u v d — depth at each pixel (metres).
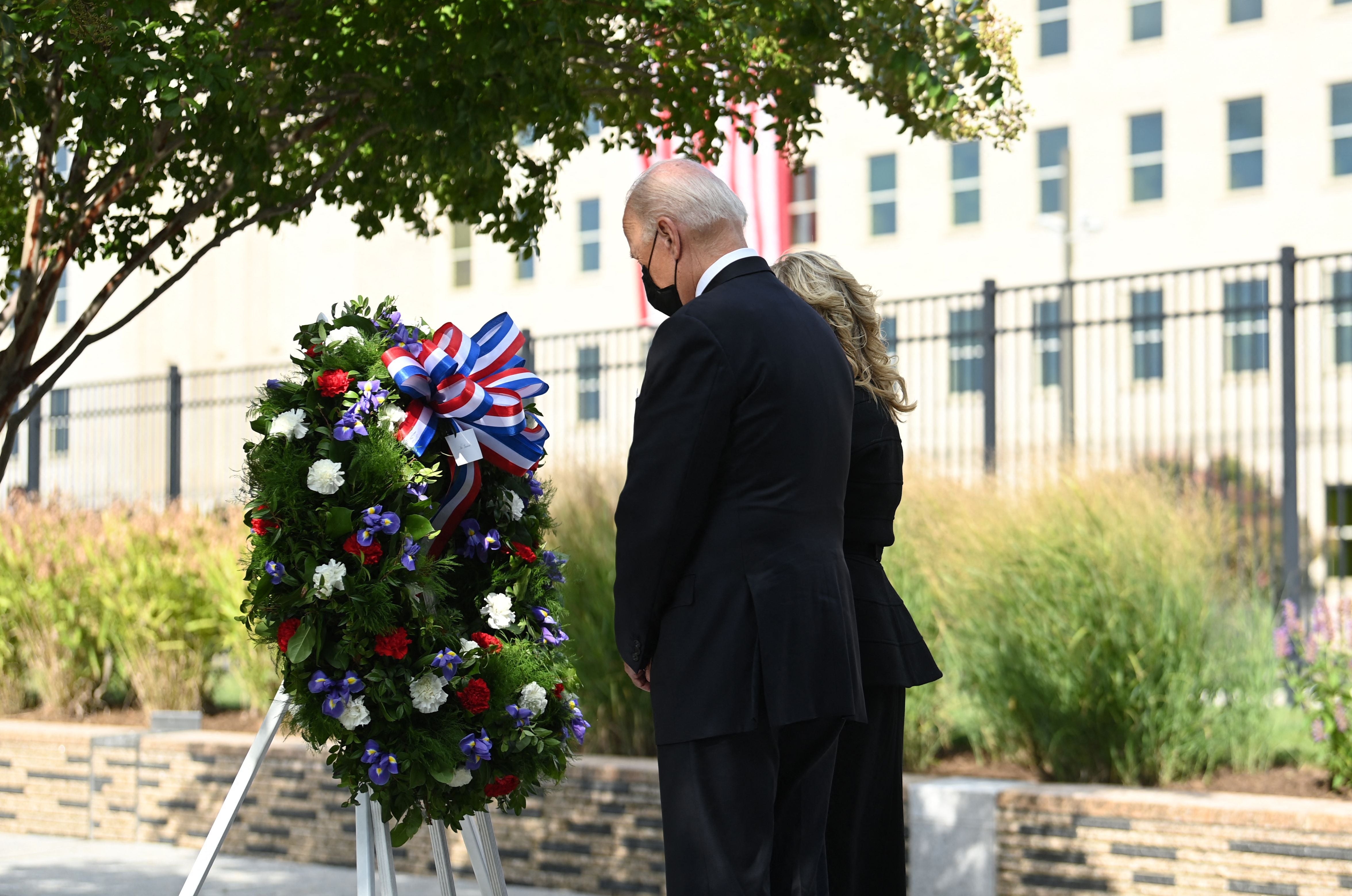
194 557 7.17
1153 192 21.81
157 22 3.02
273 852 5.42
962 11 3.96
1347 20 20.61
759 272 2.60
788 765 2.47
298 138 3.87
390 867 2.78
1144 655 4.81
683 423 2.38
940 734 5.32
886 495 3.04
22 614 7.34
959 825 4.34
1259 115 21.16
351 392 2.75
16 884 4.90
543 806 4.89
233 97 3.11
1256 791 4.63
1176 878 4.02
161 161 3.67
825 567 2.44
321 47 3.47
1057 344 21.09
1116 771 4.87
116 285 3.71
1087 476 5.59
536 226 4.47
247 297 28.78
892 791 3.05
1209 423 9.35
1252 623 5.31
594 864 4.77
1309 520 16.95
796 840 2.48
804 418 2.45
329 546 2.68
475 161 3.60
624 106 4.36
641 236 2.66
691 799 2.38
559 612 3.13
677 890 2.38
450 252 28.12
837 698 2.39
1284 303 7.81
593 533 5.71
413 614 2.73
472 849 2.93
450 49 3.47
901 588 5.38
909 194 23.53
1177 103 21.72
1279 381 19.44
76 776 5.93
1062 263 22.05
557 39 3.46
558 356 26.45
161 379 11.89
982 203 22.95
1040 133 22.66
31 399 3.59
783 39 3.97
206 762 5.62
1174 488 5.82
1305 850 3.86
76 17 2.91
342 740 2.70
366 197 4.31
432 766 2.71
